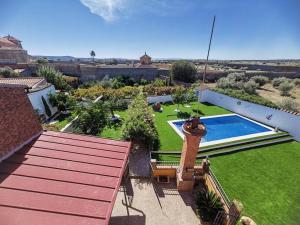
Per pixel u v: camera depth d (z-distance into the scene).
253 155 15.93
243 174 13.33
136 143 15.98
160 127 20.98
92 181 6.52
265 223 9.52
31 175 6.25
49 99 23.94
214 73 57.81
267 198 11.16
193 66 50.41
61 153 7.84
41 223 4.66
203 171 12.16
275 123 21.75
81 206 5.37
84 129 15.78
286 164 14.77
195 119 9.92
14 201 5.16
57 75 35.25
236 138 18.78
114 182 6.66
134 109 20.23
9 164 6.66
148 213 9.82
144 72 56.59
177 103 30.77
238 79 49.72
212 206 9.06
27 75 46.53
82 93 29.83
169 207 10.24
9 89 7.94
